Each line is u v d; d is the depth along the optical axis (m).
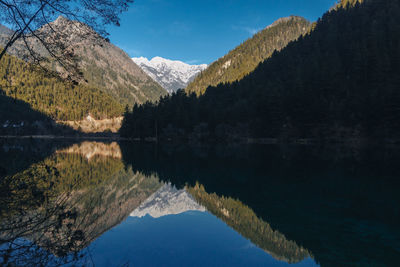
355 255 7.87
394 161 31.73
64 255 7.43
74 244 8.27
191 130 107.81
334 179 20.88
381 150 49.66
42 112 171.50
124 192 17.92
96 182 20.95
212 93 141.38
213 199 15.86
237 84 141.62
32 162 25.59
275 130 88.19
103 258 7.40
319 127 77.44
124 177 23.95
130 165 32.28
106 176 24.09
